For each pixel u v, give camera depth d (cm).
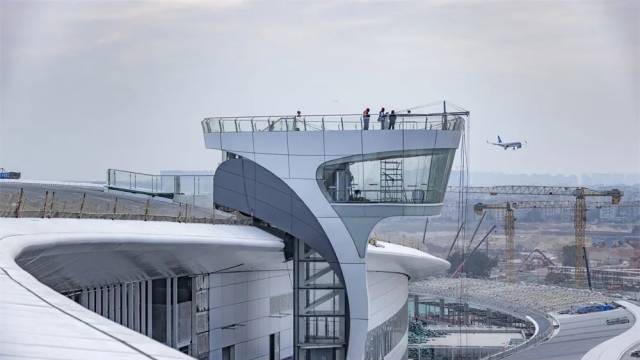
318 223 14812
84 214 11512
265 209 15062
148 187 17475
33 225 9469
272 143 14925
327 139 14750
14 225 9112
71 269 10125
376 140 14638
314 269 15200
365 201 14775
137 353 4081
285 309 17375
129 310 12294
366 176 14775
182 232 12650
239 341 15450
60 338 4319
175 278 13450
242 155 15100
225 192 15325
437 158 14775
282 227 14975
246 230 14588
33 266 8894
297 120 14875
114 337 4422
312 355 15162
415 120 14700
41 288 5762
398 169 14738
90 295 11269
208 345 14388
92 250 10019
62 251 9288
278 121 14938
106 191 17400
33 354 3991
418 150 14662
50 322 4675
